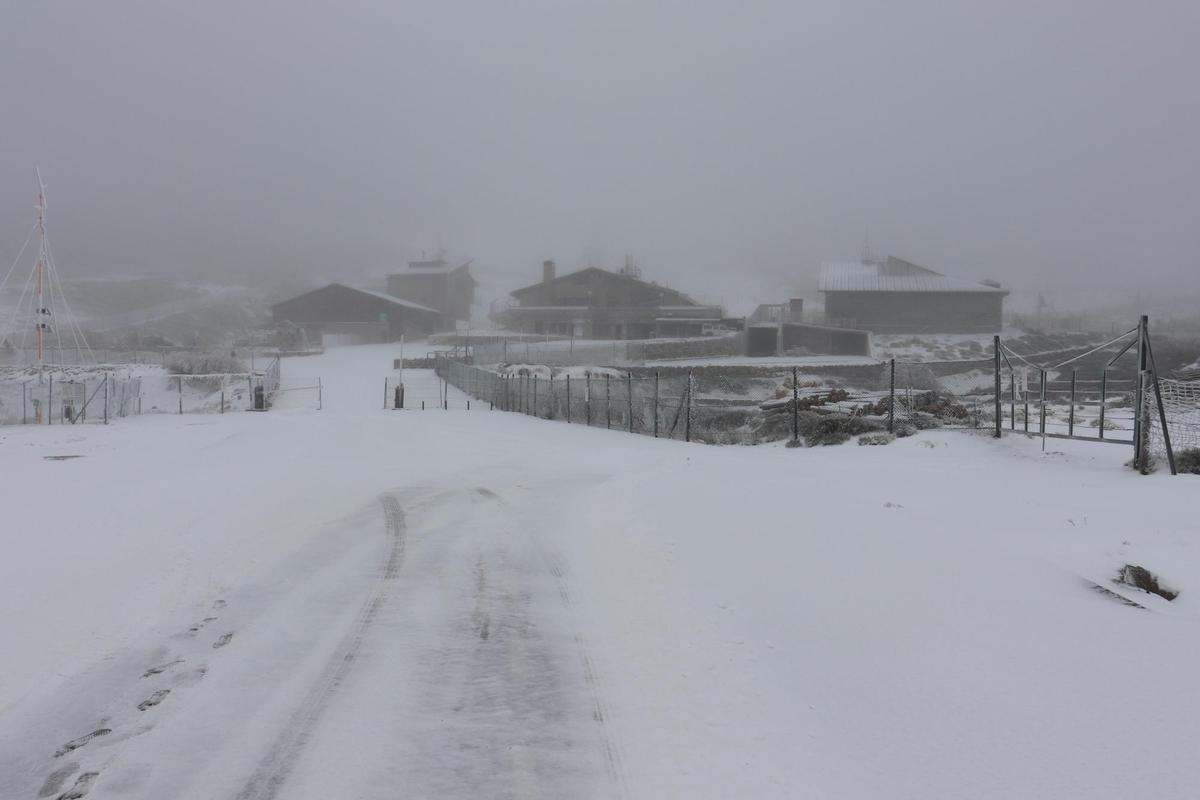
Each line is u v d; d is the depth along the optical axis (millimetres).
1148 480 12086
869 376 59219
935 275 90062
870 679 4672
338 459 17641
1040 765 3572
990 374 65438
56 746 4078
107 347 77688
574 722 4336
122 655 5367
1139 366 13484
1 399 38500
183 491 12688
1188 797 3225
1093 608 5434
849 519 8578
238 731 4227
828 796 3496
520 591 6906
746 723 4266
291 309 90875
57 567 7727
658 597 6598
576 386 36688
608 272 91688
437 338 83188
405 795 3578
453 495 12227
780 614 5926
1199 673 4324
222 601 6621
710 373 56750
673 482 12289
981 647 4941
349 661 5258
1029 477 12867
